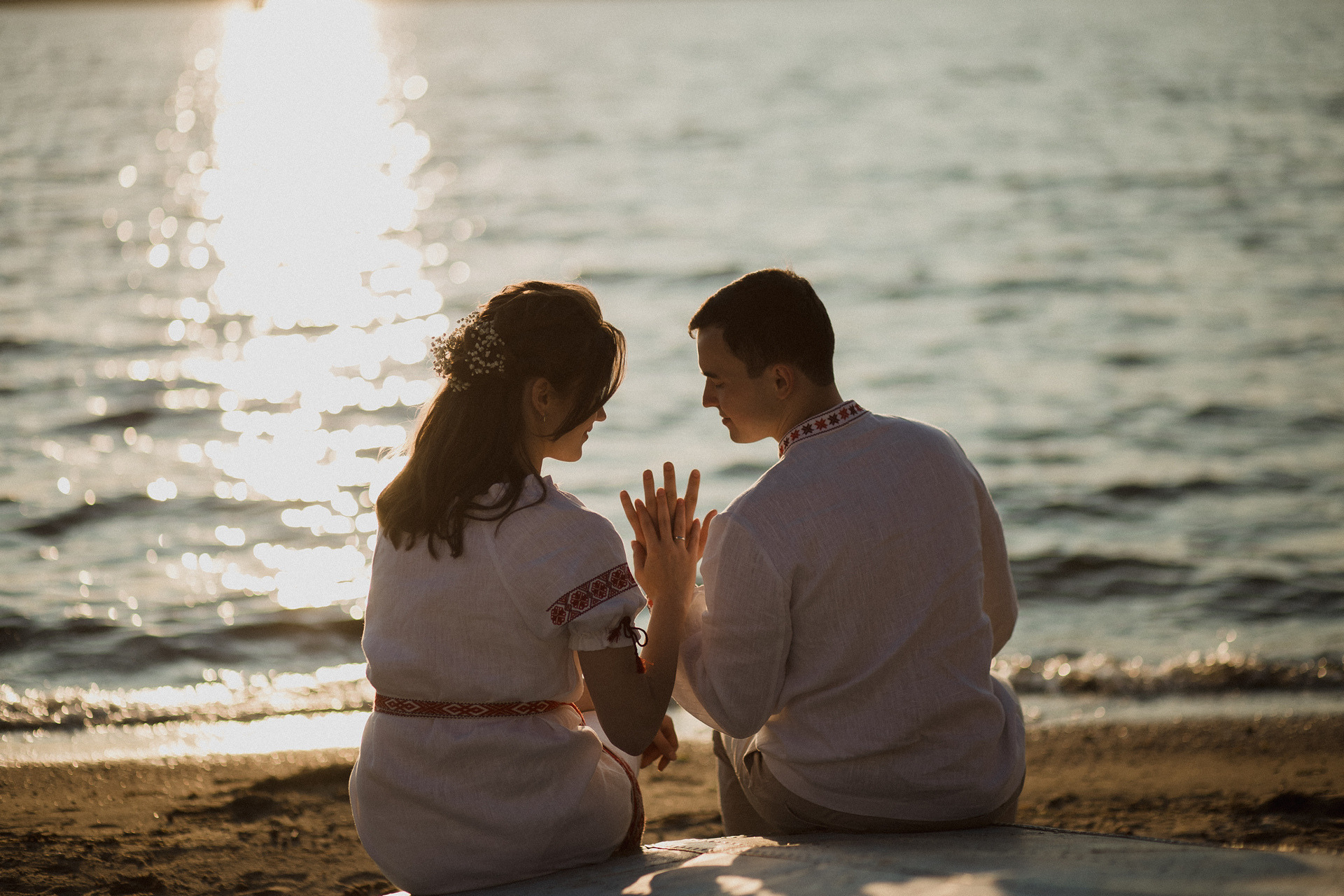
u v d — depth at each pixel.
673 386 11.98
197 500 8.41
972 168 28.05
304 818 4.03
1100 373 11.94
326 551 7.49
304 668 5.80
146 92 50.19
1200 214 21.25
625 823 2.42
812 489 2.29
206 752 4.75
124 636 6.08
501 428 2.26
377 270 19.23
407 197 27.05
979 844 2.15
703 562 2.36
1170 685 5.57
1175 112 35.84
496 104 46.38
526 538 2.21
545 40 85.44
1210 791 4.30
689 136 35.69
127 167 30.12
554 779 2.28
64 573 6.93
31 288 16.36
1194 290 15.52
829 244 20.27
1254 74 44.94
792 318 2.32
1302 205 21.61
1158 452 9.44
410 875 2.29
